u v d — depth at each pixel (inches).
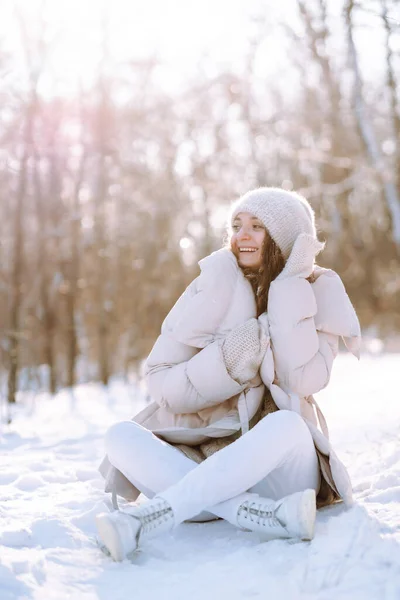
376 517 94.3
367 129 516.4
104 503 108.9
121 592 76.8
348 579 76.7
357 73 505.0
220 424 103.8
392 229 574.2
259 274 111.4
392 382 287.3
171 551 89.9
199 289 108.3
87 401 329.7
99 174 473.7
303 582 75.9
